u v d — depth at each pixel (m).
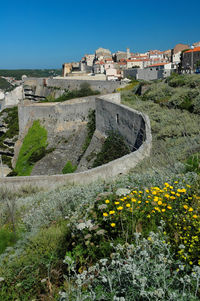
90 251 4.82
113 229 5.07
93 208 6.13
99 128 25.45
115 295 3.20
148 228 4.84
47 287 4.79
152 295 3.04
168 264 3.80
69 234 5.96
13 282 5.11
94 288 3.81
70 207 8.48
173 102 20.61
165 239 4.40
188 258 3.86
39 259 5.44
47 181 13.41
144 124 14.98
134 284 3.34
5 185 13.95
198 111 17.31
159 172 7.82
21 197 12.38
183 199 5.51
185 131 12.25
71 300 3.72
